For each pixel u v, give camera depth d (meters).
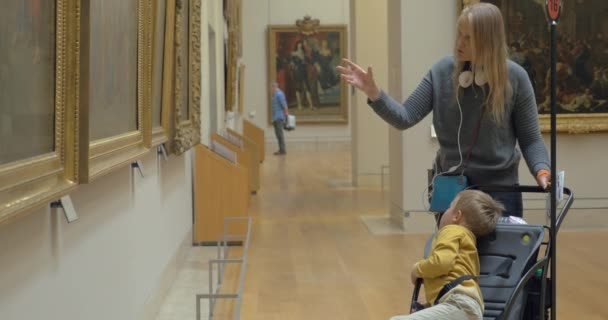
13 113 2.74
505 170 4.20
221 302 7.27
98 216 4.39
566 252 9.68
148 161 6.40
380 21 17.72
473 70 4.04
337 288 7.83
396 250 9.96
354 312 6.88
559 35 11.41
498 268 3.78
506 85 3.98
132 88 5.23
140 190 5.98
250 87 29.94
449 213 3.90
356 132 17.77
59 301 3.53
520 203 4.36
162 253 7.30
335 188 17.45
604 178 11.57
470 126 4.15
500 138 4.14
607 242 10.34
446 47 11.46
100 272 4.43
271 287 7.89
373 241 10.65
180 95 7.67
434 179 4.25
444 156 4.33
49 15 3.14
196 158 10.39
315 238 10.92
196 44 9.17
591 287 7.77
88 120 3.55
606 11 11.41
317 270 8.74
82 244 4.00
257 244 10.47
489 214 3.79
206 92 11.62
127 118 5.06
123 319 5.16
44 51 3.09
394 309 6.99
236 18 19.59
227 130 15.84
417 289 3.96
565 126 11.40
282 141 28.25
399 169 11.78
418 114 4.26
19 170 2.73
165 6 6.87
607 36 11.41
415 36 11.46
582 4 11.41
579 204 11.58
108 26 4.38
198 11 9.29
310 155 28.14
